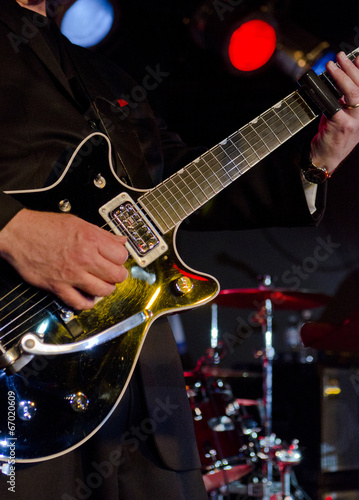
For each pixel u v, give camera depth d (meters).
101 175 1.17
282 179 1.38
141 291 1.14
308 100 1.36
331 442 3.42
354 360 3.50
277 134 1.33
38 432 1.01
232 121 4.40
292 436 3.55
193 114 4.41
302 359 3.89
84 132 1.24
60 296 1.04
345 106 1.29
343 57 1.28
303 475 3.44
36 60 1.26
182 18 3.94
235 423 3.09
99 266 1.03
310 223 1.40
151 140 1.43
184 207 1.22
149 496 1.13
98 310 1.09
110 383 1.06
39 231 1.03
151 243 1.17
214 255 4.67
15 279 1.05
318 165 1.35
